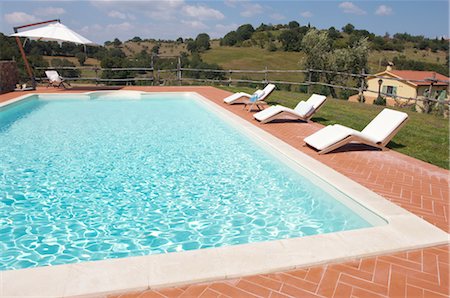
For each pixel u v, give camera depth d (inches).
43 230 162.7
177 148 294.8
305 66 1076.5
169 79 748.6
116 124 388.2
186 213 180.9
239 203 192.9
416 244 129.2
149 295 102.0
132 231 163.0
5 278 105.4
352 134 245.9
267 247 125.4
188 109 496.7
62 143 306.5
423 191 183.9
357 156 244.2
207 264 114.7
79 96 576.4
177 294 102.6
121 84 776.3
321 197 201.0
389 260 121.8
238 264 115.2
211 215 179.0
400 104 703.7
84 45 591.2
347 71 1058.1
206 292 103.7
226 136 337.1
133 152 281.7
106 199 195.3
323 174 205.0
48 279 105.5
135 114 452.8
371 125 273.9
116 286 103.0
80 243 152.6
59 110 476.1
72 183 216.5
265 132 313.3
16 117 423.5
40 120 406.9
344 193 182.2
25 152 278.7
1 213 178.1
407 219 149.5
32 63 716.0
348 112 418.9
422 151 257.8
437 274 114.4
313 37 1061.8
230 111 428.8
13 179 221.6
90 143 307.1
